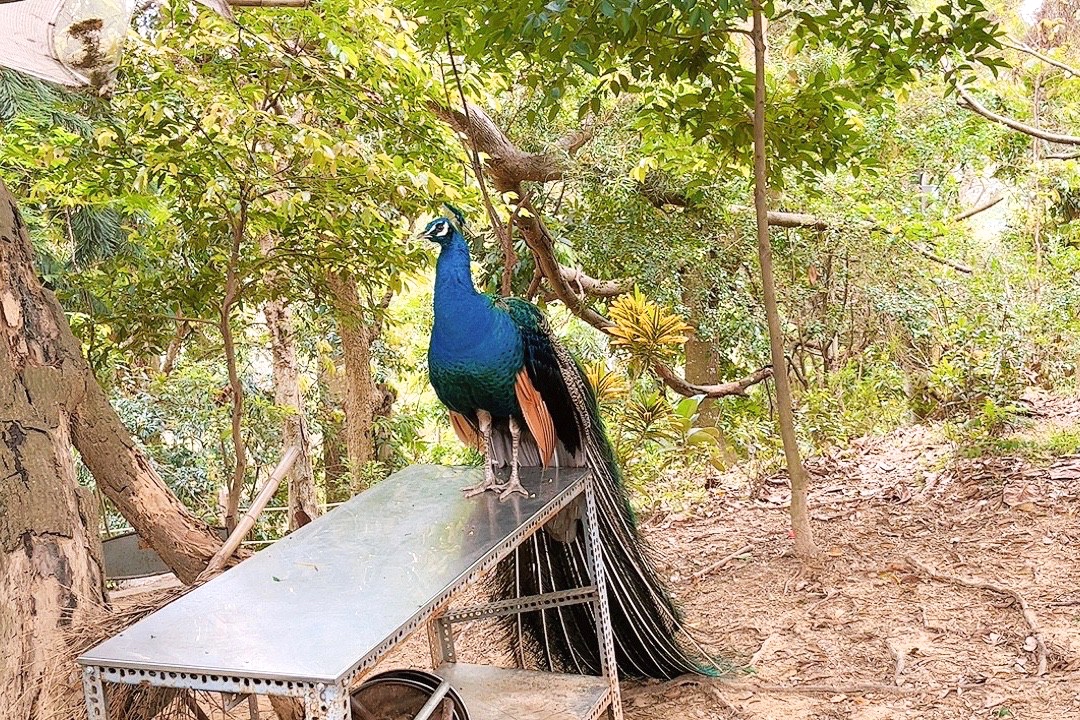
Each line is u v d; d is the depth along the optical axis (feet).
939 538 17.67
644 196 26.20
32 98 15.47
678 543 19.71
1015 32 36.63
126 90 12.91
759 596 16.02
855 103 18.16
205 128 12.39
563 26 13.42
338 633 6.86
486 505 10.12
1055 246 34.91
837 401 28.02
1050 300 31.30
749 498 22.62
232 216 13.52
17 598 8.80
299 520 17.88
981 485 20.34
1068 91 37.14
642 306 19.90
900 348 29.50
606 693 11.10
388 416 33.04
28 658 8.62
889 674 12.60
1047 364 29.89
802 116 17.17
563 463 11.69
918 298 28.68
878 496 21.24
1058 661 12.23
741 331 28.32
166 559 10.99
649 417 20.94
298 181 13.41
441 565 8.24
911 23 15.05
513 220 22.07
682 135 20.17
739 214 27.63
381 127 15.14
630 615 12.17
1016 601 14.19
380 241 14.84
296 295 16.55
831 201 27.32
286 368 23.07
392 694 8.95
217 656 6.56
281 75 13.92
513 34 13.91
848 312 29.32
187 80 12.50
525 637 12.62
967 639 13.39
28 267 10.22
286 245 14.85
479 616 11.96
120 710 8.16
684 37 15.30
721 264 28.17
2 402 9.36
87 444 10.66
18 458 9.29
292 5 14.65
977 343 25.44
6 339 9.64
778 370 17.24
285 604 7.56
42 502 9.25
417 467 12.17
